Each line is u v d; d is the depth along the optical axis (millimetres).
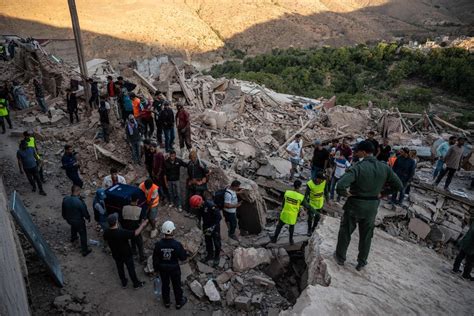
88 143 11898
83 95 15320
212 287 7133
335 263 5355
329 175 10570
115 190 7969
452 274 6453
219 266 7871
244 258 7875
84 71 13555
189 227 9000
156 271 7066
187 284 7387
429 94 42906
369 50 55031
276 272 8031
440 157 12188
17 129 13773
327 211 10188
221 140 13789
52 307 6629
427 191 11930
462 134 18359
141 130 11789
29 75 18656
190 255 7953
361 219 4848
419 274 5898
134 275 7039
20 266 5641
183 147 11258
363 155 4707
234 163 12352
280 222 8547
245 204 9461
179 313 6715
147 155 9430
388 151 10484
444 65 46906
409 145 16375
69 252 8125
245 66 62500
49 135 12844
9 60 21641
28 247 7914
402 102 42750
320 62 54000
